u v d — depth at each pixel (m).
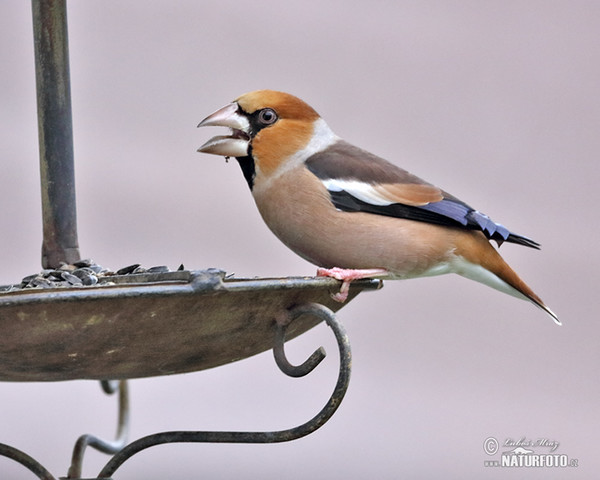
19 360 5.62
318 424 6.10
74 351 5.62
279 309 6.30
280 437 6.16
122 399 8.74
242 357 6.69
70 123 7.64
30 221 12.54
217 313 5.84
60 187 7.58
